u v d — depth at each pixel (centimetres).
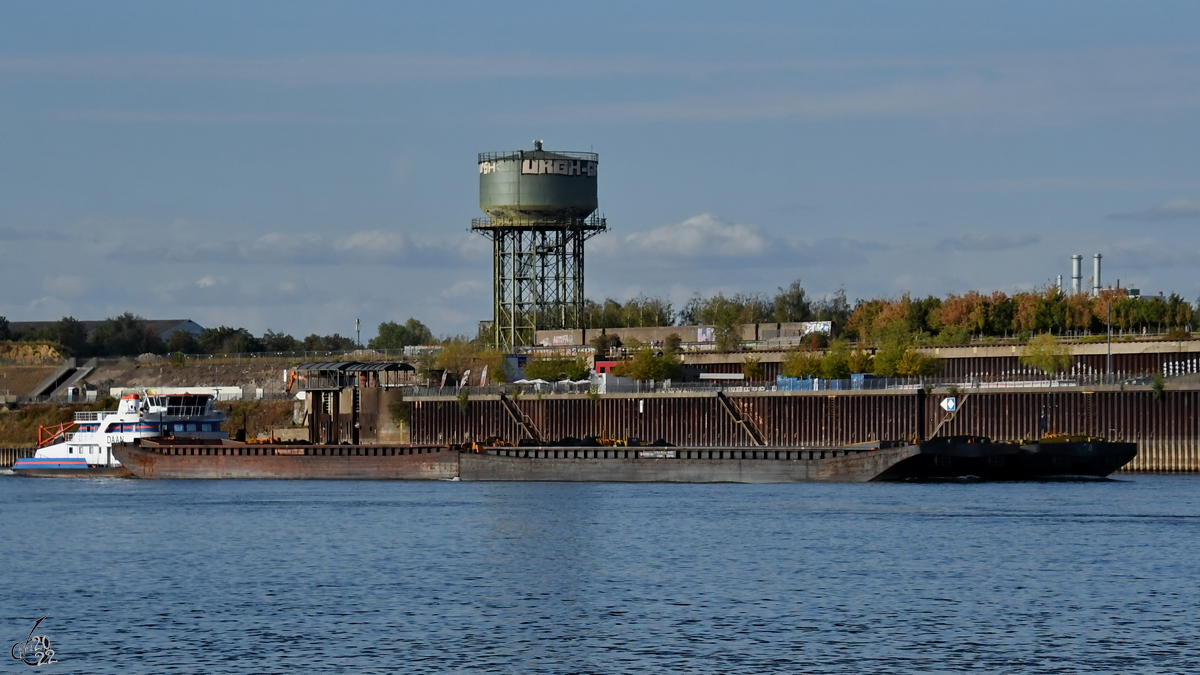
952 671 10650
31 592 14062
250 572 15175
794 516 19162
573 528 18275
